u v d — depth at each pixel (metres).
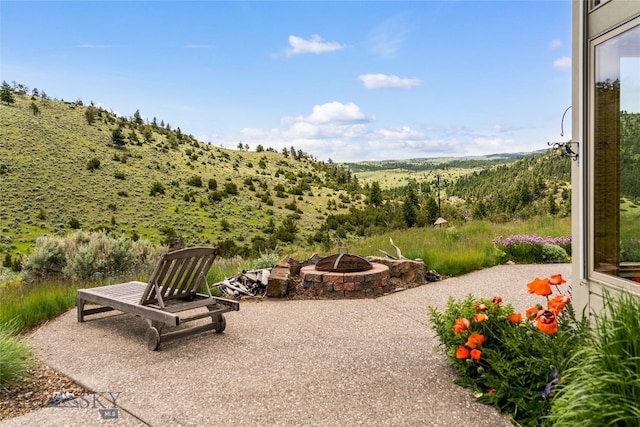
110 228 50.00
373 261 7.81
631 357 2.04
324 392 3.29
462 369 3.37
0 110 77.81
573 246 3.99
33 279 10.16
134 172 70.94
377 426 2.77
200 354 4.27
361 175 178.75
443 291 6.97
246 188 79.75
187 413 3.02
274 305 6.35
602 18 3.58
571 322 3.42
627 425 1.94
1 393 3.49
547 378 2.84
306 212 73.25
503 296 6.57
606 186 3.67
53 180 59.34
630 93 3.42
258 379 3.58
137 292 5.52
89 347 4.58
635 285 3.27
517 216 19.75
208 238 52.28
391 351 4.18
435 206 40.44
